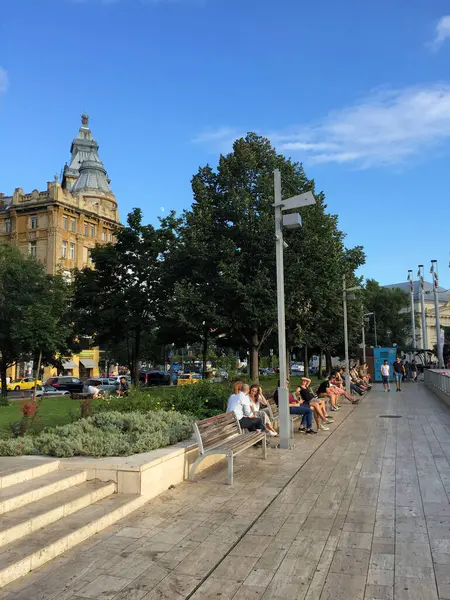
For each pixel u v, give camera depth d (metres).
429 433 11.71
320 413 12.55
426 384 32.16
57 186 54.38
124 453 6.95
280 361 10.20
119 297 29.97
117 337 31.73
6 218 55.88
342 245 25.44
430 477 7.47
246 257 20.98
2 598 3.77
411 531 5.19
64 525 5.03
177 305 21.52
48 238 53.59
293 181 20.94
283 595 3.83
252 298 19.73
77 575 4.18
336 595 3.82
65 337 29.30
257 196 21.20
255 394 10.81
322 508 6.02
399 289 71.94
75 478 6.14
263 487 7.02
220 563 4.43
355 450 9.75
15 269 31.12
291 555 4.60
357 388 24.36
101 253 30.89
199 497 6.52
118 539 4.99
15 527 4.62
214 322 21.28
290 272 20.16
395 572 4.21
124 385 29.67
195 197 22.11
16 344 29.59
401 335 70.44
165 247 29.84
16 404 20.67
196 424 7.45
